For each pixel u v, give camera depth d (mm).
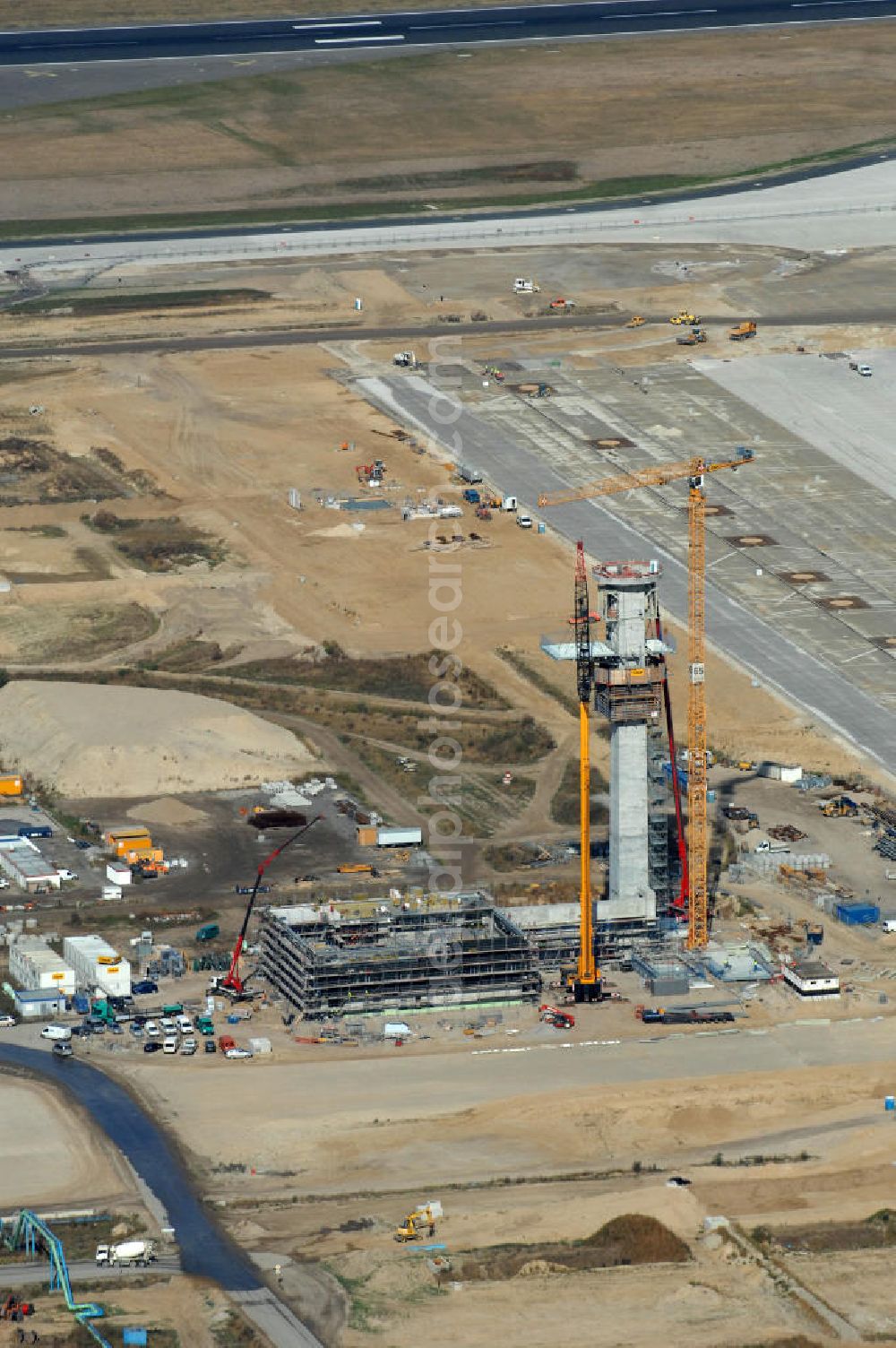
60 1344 197250
